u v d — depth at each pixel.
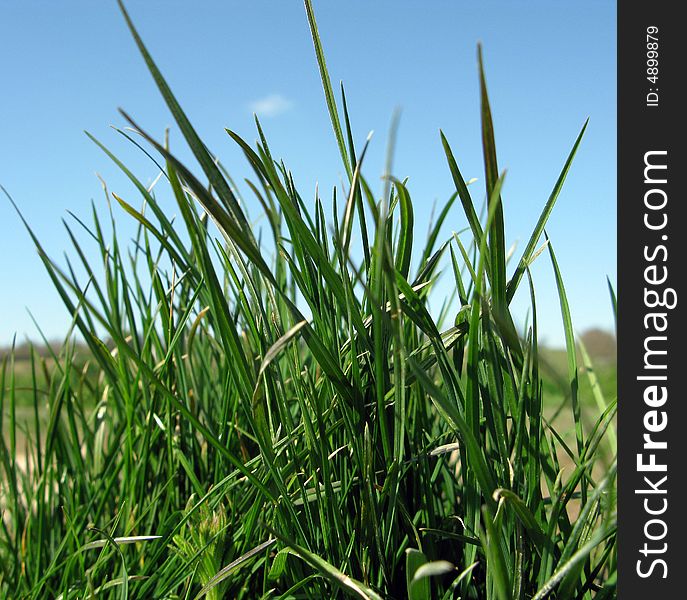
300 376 0.30
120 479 0.45
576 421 0.28
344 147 0.29
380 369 0.27
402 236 0.29
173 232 0.33
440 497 0.37
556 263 0.29
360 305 0.32
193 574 0.34
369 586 0.29
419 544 0.29
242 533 0.33
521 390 0.27
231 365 0.30
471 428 0.26
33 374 0.44
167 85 0.24
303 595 0.33
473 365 0.26
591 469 0.28
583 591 0.28
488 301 0.27
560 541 0.30
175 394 0.41
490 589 0.27
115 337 0.27
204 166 0.25
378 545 0.29
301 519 0.31
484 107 0.24
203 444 0.44
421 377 0.24
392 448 0.30
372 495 0.29
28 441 0.47
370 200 0.24
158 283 0.39
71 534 0.38
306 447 0.32
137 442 0.43
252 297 0.31
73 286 0.26
